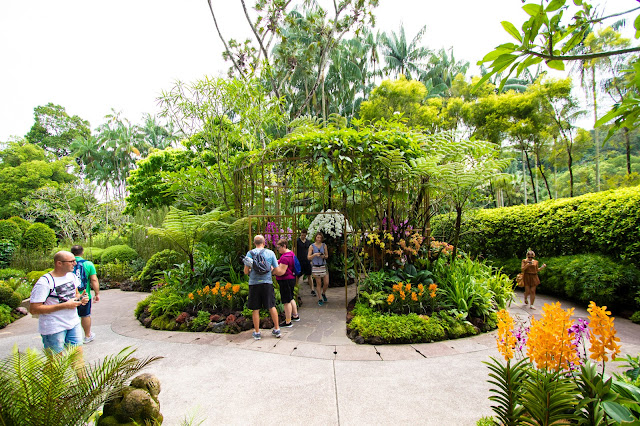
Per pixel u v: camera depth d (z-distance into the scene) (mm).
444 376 3039
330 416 2443
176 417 2471
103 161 40312
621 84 10383
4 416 1503
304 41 13648
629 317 4914
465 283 4785
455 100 15008
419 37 24703
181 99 6594
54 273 2875
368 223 6215
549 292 6645
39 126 34781
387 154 4965
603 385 1539
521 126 12555
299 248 6230
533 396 1606
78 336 3006
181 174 7355
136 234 11141
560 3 987
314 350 3752
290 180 7836
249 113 6762
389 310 4441
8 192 22484
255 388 2896
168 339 4258
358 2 9727
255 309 4176
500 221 8086
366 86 25281
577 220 6141
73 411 1583
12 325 5473
